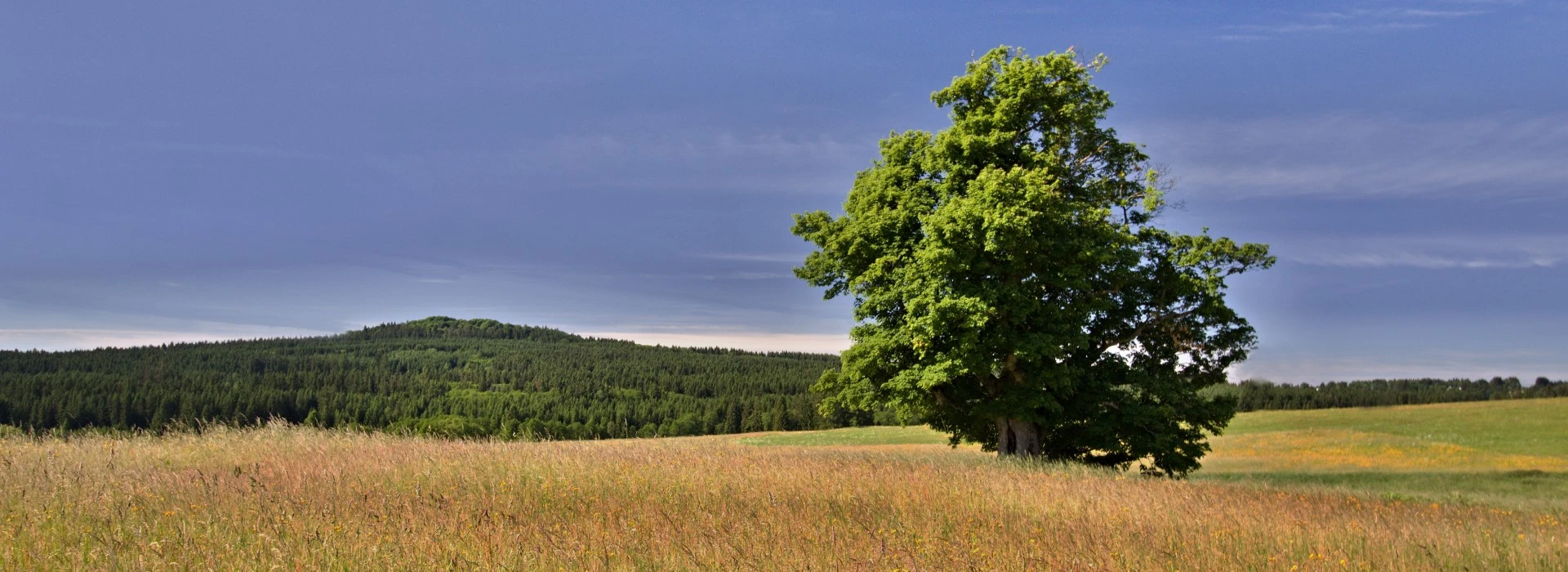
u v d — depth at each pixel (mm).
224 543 7285
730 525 8820
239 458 13297
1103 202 25266
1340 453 42500
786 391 136875
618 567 6855
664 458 14445
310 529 7730
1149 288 26359
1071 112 24016
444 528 8070
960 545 8312
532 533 7996
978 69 24984
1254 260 25594
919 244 23766
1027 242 21656
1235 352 26219
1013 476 14797
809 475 13133
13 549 6875
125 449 14164
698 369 157500
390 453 13836
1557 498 22422
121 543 7141
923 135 26172
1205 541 9211
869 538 8469
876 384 26062
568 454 14320
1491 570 8570
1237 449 45562
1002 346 22844
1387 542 9680
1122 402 24828
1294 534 9961
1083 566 7730
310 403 102688
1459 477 31125
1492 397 86812
